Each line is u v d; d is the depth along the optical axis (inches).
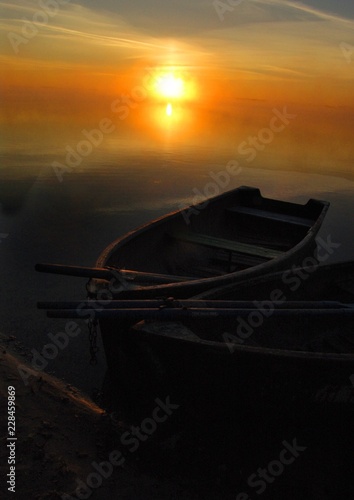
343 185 1184.2
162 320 183.2
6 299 360.8
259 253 323.0
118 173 1155.9
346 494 175.8
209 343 168.2
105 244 560.1
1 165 1184.8
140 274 233.5
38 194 853.2
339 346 240.7
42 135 2101.4
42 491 157.5
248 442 184.7
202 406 182.9
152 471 179.2
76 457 178.2
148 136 2352.4
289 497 175.2
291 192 1061.1
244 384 170.6
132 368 201.8
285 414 173.9
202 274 333.1
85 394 238.1
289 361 162.6
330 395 168.1
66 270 221.6
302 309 196.1
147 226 322.7
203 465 185.0
